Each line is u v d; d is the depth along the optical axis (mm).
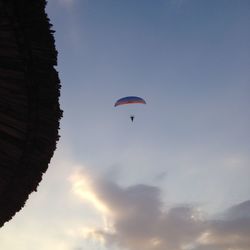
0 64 4266
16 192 5094
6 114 4582
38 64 4332
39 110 4570
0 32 4086
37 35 4227
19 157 4871
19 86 4387
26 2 4094
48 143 4801
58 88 4547
